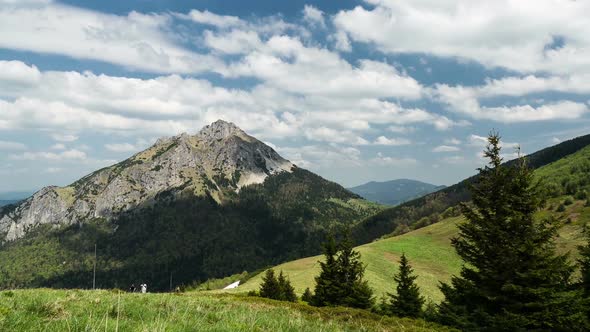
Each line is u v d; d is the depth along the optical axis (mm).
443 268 108625
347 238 55125
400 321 23375
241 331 9945
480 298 26516
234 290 77750
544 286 24562
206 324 9984
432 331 21422
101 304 13312
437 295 85125
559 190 171875
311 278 84500
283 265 116188
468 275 27344
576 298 24625
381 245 129125
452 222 158500
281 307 24047
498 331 23984
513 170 27000
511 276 25078
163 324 8867
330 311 24172
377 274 93438
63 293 19000
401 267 57844
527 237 25141
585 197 151500
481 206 27250
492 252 26016
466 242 27906
